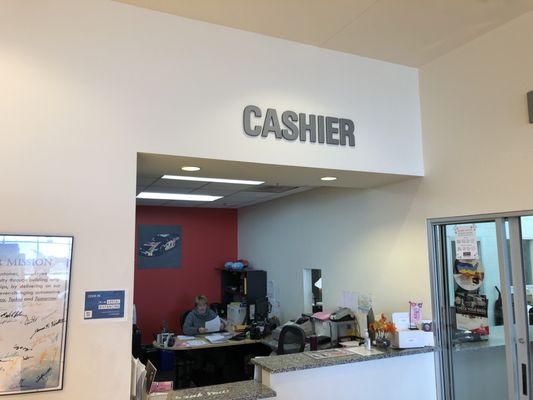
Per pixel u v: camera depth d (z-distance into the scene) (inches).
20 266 86.4
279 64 120.3
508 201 113.2
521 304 112.1
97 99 97.0
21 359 84.4
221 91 111.0
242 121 112.7
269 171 127.3
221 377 216.8
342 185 158.4
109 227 94.6
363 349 130.3
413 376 129.8
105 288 92.7
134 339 216.7
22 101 90.7
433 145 137.2
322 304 197.6
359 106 131.8
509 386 112.8
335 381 117.6
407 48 129.6
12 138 89.0
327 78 127.5
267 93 117.4
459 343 130.4
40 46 93.4
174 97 105.0
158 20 105.8
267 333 213.3
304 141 120.5
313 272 214.5
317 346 164.1
